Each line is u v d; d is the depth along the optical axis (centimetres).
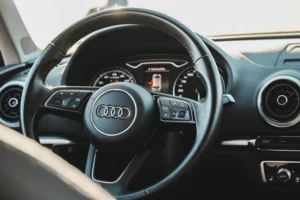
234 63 162
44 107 145
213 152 165
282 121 154
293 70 157
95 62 182
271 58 165
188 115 132
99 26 149
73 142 167
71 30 149
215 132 130
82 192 52
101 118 132
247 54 167
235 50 169
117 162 140
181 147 152
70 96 143
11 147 51
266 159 161
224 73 165
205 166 169
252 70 161
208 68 135
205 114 131
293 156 158
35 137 144
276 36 178
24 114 143
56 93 145
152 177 142
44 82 149
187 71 173
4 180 50
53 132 169
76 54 172
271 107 156
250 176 166
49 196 50
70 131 167
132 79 180
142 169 137
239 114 159
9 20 205
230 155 164
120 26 166
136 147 132
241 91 159
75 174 53
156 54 177
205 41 162
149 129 131
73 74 177
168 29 141
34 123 145
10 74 192
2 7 201
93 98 136
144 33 167
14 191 50
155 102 135
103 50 177
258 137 159
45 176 51
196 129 131
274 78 156
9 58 208
